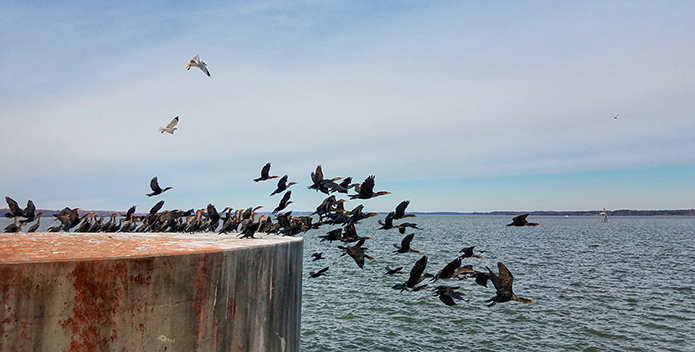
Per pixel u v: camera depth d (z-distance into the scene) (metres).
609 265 48.00
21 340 7.93
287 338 13.41
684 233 122.00
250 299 11.08
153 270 8.88
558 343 22.45
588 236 105.94
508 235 109.75
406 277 38.69
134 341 8.69
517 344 22.33
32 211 21.23
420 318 26.41
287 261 13.30
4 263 7.85
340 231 17.42
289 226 17.83
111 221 23.33
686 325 25.08
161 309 8.97
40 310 8.04
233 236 16.27
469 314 27.11
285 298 13.20
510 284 11.04
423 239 91.69
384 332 24.05
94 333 8.35
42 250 9.04
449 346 22.09
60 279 8.16
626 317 26.52
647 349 21.62
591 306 28.94
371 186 15.64
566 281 37.66
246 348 10.96
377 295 31.84
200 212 22.33
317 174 16.61
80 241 11.08
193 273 9.41
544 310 27.94
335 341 22.70
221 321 10.03
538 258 54.81
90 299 8.34
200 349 9.56
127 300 8.61
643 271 43.47
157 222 21.80
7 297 7.86
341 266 46.50
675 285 35.91
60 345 8.16
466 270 13.12
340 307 28.75
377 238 94.56
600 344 22.27
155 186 21.52
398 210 16.45
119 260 8.55
